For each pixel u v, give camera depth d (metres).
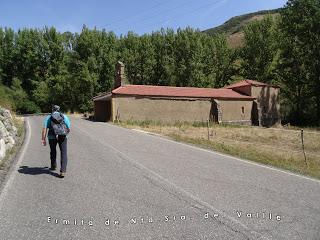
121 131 26.39
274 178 10.41
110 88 67.56
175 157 14.01
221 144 19.56
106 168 11.07
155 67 71.12
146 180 9.53
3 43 74.50
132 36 73.88
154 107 41.12
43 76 74.25
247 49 67.88
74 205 7.15
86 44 67.50
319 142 26.39
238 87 50.66
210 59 70.62
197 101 43.84
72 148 15.41
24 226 6.00
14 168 10.61
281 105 59.81
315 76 53.72
